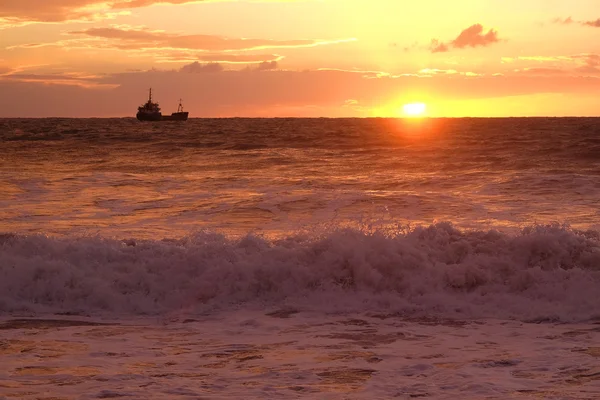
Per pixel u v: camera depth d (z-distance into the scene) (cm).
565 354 911
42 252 1374
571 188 3042
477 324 1103
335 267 1312
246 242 1424
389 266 1303
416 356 915
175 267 1336
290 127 12812
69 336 1043
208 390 769
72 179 3572
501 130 9750
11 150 6134
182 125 14462
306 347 971
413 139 7100
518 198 2809
